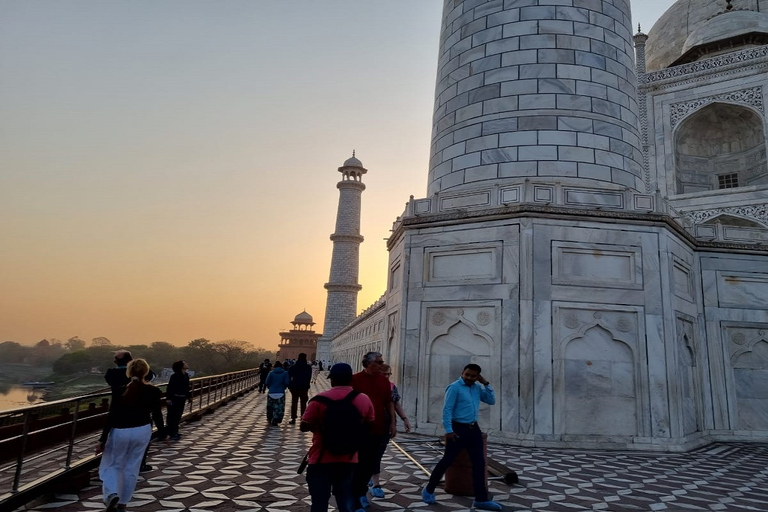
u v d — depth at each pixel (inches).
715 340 600.7
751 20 1262.3
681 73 1243.8
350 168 3481.8
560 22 620.4
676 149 1244.5
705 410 578.2
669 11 1578.5
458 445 282.2
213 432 542.9
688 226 610.9
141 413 259.3
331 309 3346.5
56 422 371.9
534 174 575.8
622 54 646.5
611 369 494.0
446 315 544.1
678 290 558.9
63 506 262.4
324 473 201.0
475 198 560.1
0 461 283.6
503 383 494.3
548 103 593.3
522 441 467.5
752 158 1195.3
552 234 514.6
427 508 273.3
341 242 3403.1
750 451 502.0
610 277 513.3
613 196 534.9
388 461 394.6
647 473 374.0
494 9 648.4
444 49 715.4
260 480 327.3
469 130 625.0
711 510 281.1
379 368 287.7
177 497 282.5
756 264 627.5
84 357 3779.5
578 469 379.6
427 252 572.1
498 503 284.4
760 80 1139.9
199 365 4498.0
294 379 639.1
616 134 605.0
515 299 504.7
